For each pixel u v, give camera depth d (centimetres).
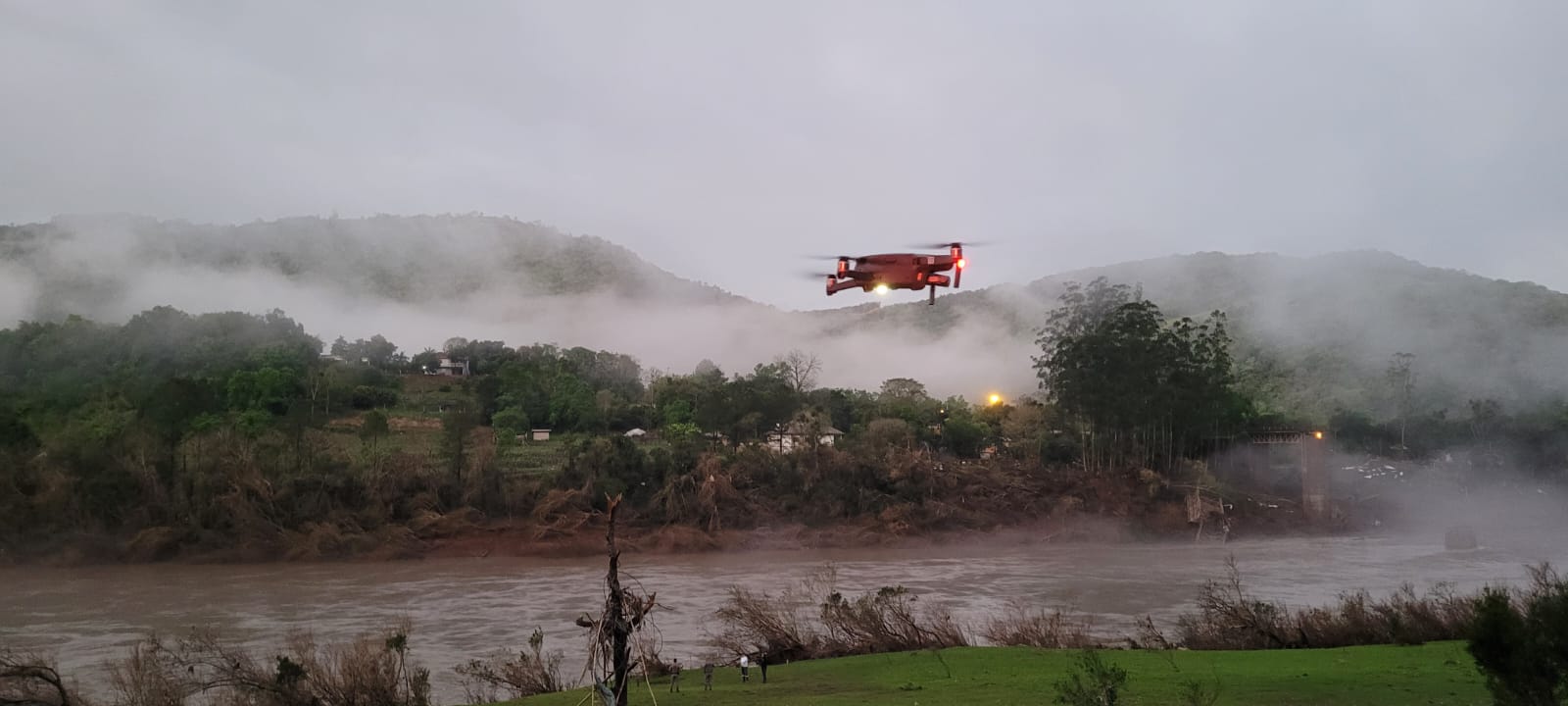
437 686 3005
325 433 10775
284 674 2266
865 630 3123
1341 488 12150
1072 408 11975
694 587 5803
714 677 2517
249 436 9225
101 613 4972
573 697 2172
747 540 8756
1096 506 10206
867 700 1867
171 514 7844
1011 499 10231
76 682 2450
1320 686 1839
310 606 5162
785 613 3709
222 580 6488
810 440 10312
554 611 4891
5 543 7269
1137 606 4716
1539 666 1158
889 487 9950
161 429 8350
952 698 1844
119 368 12238
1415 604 3147
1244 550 8562
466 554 8094
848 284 2103
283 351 13250
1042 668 2345
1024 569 6812
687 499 9094
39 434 8819
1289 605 4600
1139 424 11600
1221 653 2634
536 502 8956
